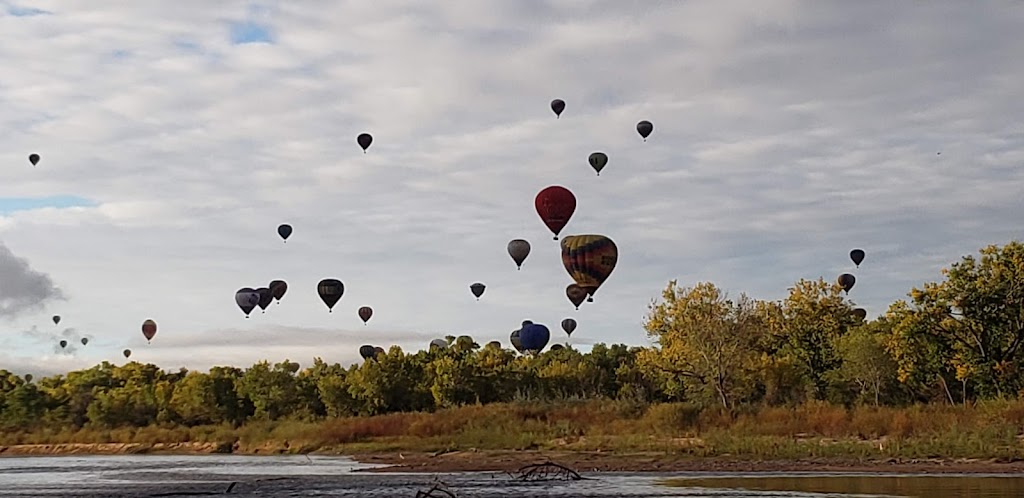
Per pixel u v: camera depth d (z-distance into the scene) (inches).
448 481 1617.9
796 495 1273.4
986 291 2664.9
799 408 2395.4
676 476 1609.3
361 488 1537.9
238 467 2165.4
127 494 1542.8
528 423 2573.8
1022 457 1710.1
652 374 3179.1
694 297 3061.0
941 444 1818.4
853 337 3248.0
